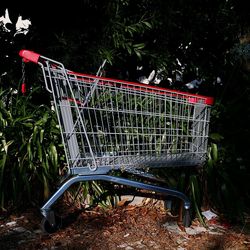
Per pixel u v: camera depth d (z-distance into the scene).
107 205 4.58
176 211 4.52
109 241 3.88
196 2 5.72
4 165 4.37
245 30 6.64
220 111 5.23
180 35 5.77
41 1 5.67
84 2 5.31
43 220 3.92
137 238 3.96
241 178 4.73
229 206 4.51
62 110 3.72
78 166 3.81
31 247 3.72
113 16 5.34
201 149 4.21
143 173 4.27
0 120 4.67
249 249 3.84
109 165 3.86
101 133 3.91
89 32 5.55
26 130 4.70
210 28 5.98
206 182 4.62
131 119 3.99
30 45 5.66
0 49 5.67
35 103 5.64
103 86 3.83
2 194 4.38
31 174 4.54
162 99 4.00
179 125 4.31
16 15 5.75
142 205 4.64
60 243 3.80
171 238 3.99
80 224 4.20
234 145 4.92
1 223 4.19
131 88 3.90
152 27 5.36
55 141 4.66
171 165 4.11
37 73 5.50
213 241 3.97
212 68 6.22
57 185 4.39
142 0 5.43
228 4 6.07
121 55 5.80
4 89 5.58
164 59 5.61
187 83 6.49
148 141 4.24
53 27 5.71
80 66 5.51
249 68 6.40
